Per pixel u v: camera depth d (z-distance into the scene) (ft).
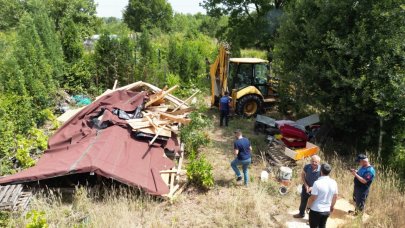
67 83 49.08
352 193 25.76
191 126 34.76
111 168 23.81
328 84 33.91
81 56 52.06
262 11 60.80
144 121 31.30
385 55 29.37
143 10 178.29
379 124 32.89
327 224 22.26
